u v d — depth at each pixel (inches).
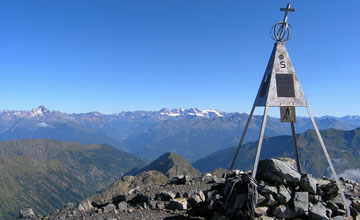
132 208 805.2
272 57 661.9
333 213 598.9
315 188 594.2
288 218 568.1
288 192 584.1
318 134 649.6
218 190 656.4
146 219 679.7
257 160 595.8
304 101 643.5
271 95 634.2
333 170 636.1
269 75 662.5
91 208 897.5
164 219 665.0
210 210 629.6
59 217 799.7
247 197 527.2
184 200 773.3
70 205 967.6
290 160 677.3
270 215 569.0
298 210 560.7
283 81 643.5
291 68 651.5
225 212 555.2
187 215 679.1
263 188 579.2
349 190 794.8
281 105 634.8
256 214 551.5
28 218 879.7
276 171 595.5
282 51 657.0
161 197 852.6
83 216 756.6
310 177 602.5
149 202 813.2
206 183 1008.9
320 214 557.9
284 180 594.9
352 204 642.8
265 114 622.2
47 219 813.2
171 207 763.4
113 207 808.3
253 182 538.3
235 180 547.2
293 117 652.7
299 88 646.5
